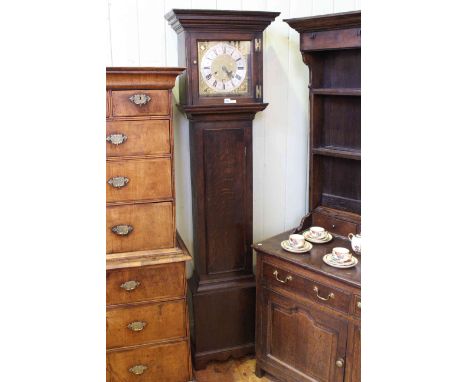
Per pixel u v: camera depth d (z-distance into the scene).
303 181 2.87
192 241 2.63
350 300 1.95
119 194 2.00
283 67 2.67
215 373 2.44
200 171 2.33
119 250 2.04
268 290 2.29
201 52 2.19
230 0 2.47
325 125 2.57
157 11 2.34
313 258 2.15
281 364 2.29
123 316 2.04
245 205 2.44
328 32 2.26
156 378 2.14
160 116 1.98
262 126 2.70
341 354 2.02
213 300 2.42
